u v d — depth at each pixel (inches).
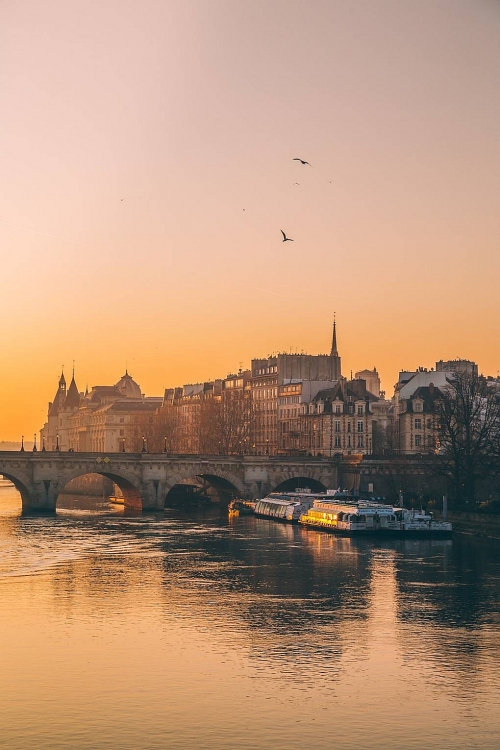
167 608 5447.8
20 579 6230.3
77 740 3688.5
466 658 4547.2
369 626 5078.7
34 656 4569.4
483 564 6958.7
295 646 4717.0
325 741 3683.6
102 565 6801.2
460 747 3644.2
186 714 3907.5
